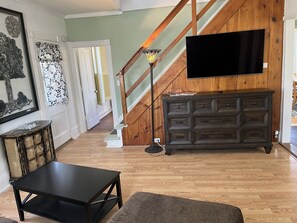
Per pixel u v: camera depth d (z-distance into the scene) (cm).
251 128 353
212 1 363
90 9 468
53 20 462
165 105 360
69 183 219
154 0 487
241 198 252
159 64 506
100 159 384
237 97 345
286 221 213
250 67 362
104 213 221
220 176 302
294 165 318
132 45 512
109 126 609
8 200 281
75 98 536
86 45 521
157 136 418
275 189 265
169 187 284
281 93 377
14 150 308
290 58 359
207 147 366
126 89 530
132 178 312
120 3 481
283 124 383
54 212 224
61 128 474
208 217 153
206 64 366
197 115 358
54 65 448
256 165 324
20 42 359
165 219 154
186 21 488
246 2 352
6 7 333
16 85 346
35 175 238
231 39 352
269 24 356
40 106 404
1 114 314
